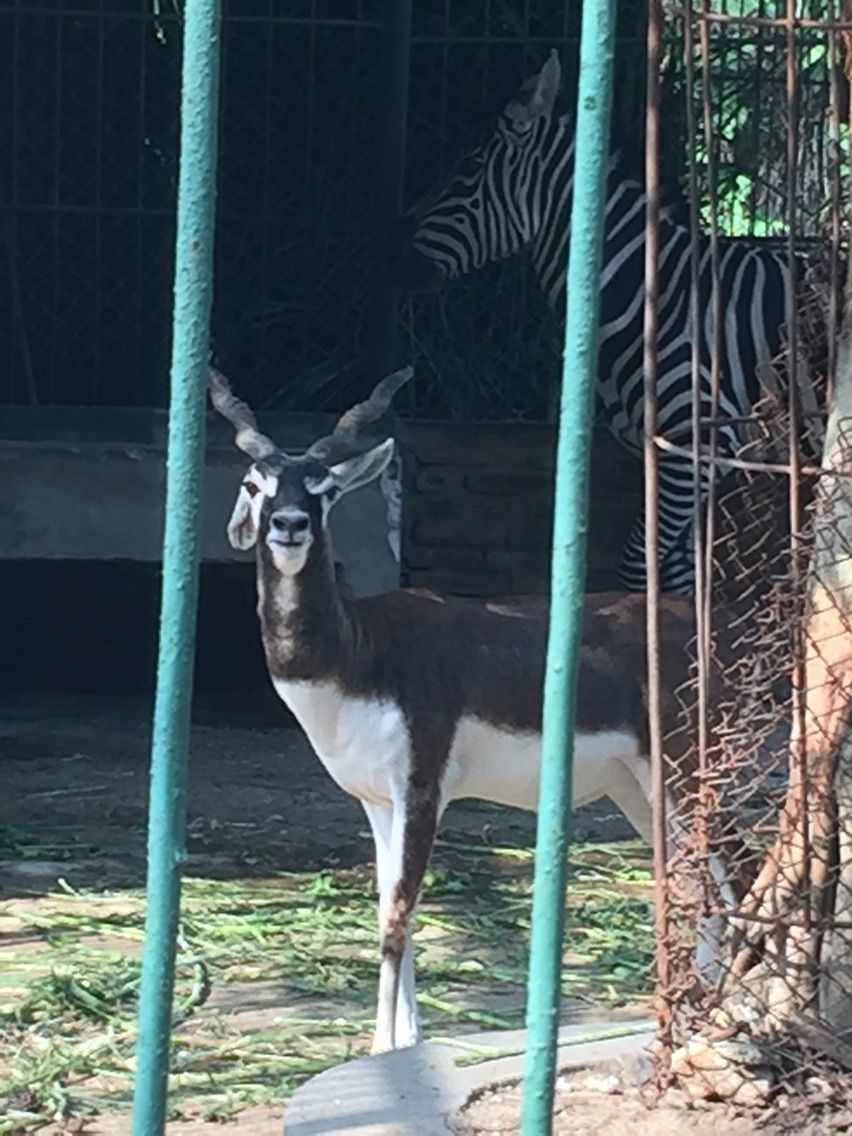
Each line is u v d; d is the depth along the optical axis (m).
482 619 5.16
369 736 4.96
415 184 10.12
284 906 6.19
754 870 4.43
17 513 8.59
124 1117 4.43
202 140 2.36
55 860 6.68
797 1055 3.80
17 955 5.63
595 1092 3.82
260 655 9.88
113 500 8.62
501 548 9.45
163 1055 2.46
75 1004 5.18
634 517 9.32
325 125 9.97
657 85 3.58
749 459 5.29
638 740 5.19
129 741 8.56
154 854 2.45
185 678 2.44
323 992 5.40
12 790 7.64
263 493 4.90
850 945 3.81
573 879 6.56
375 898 6.33
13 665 9.91
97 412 9.71
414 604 5.15
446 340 9.93
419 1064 4.03
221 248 10.02
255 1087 4.60
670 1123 3.64
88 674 9.85
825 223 5.11
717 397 3.83
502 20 9.96
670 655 5.17
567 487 2.39
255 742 8.61
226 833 7.09
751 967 3.95
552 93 9.05
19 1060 4.77
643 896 6.38
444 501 9.41
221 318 10.05
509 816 7.53
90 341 10.05
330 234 10.03
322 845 6.98
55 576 10.07
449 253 9.10
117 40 9.81
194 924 5.93
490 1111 3.74
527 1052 2.44
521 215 9.13
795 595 3.95
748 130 9.11
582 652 5.15
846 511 3.84
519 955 5.78
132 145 9.90
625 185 8.84
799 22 3.52
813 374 4.73
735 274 8.66
